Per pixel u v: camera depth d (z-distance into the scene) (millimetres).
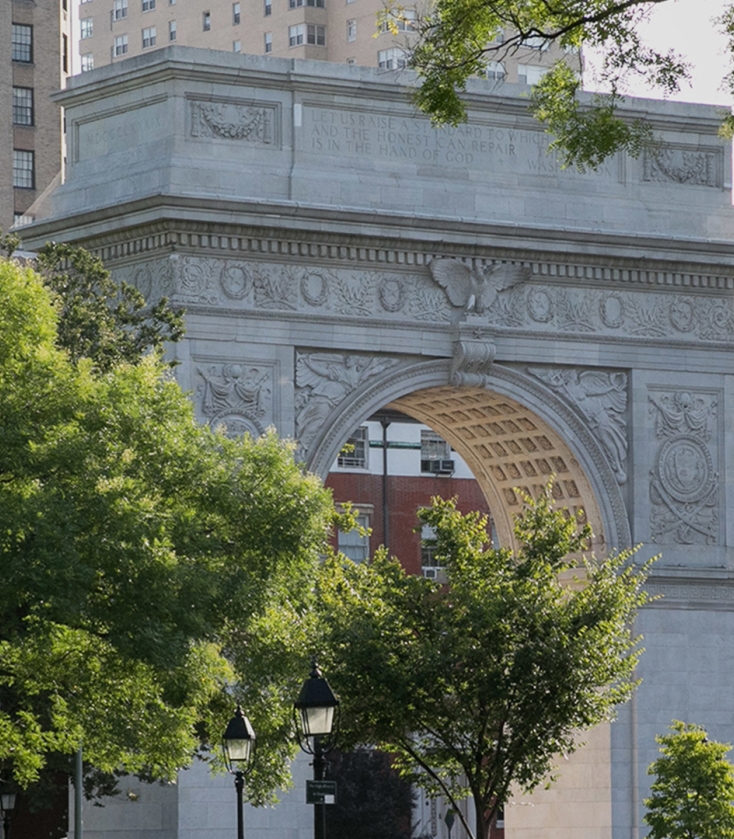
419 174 108625
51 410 72438
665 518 112750
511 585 86562
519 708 86125
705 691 112375
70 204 107438
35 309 74000
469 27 67125
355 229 105688
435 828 157125
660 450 112875
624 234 111000
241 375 104125
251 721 82375
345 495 161375
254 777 84750
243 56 105375
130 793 102125
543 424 110812
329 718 67625
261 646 81000
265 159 105688
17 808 103812
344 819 144625
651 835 102562
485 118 110188
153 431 74000
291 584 78188
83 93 107562
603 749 110812
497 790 88188
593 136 69688
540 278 110750
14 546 68750
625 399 112562
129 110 106312
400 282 107875
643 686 111125
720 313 114688
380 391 107188
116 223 104250
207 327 103562
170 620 71250
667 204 114000
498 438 114875
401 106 108375
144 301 99750
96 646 74188
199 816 101688
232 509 75062
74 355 92562
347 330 106312
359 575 88562
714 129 115000
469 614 85562
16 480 70938
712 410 114188
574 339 111000
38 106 170750
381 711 86188
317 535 76938
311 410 105688
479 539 90062
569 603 87812
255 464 76562
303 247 105562
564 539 89312
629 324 112562
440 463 164750
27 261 104812
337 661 84688
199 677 75438
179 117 104438
